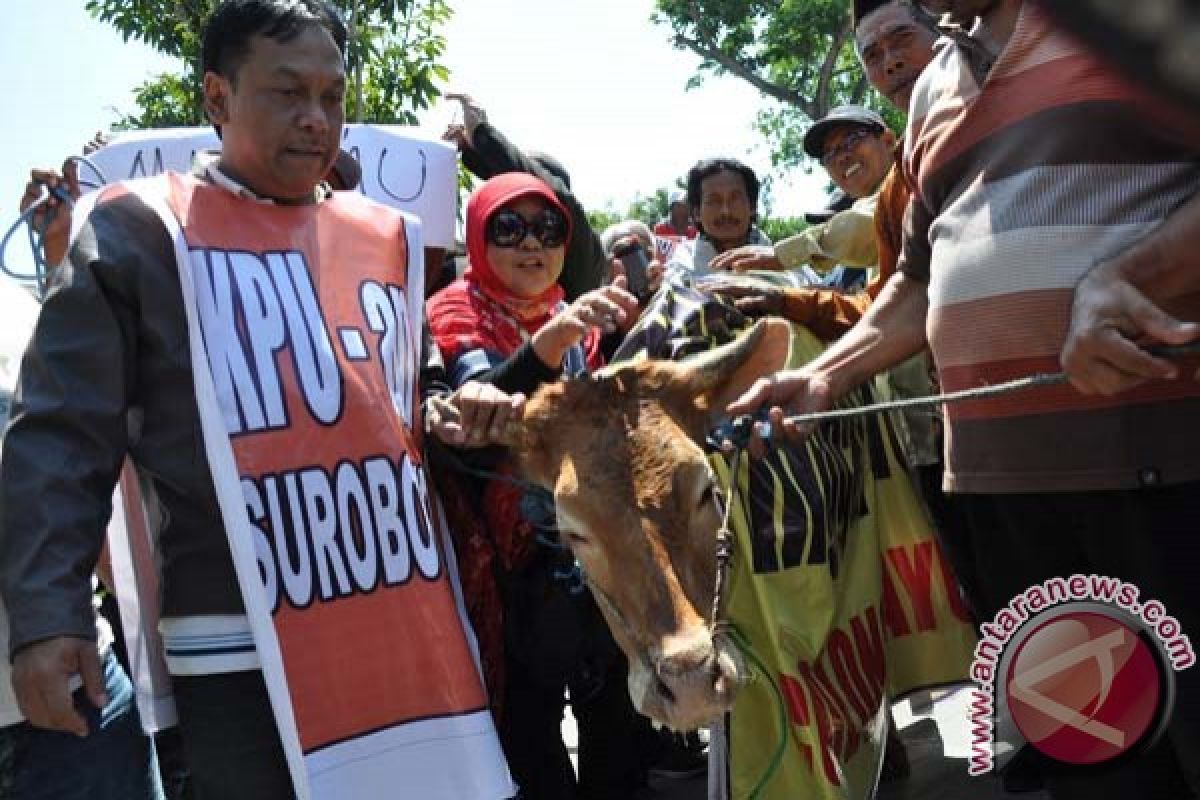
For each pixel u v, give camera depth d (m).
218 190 2.78
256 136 2.79
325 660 2.61
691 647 2.67
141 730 3.12
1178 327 2.13
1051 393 2.59
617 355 3.85
